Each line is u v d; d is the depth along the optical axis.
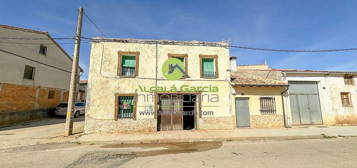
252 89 11.98
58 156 5.97
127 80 10.74
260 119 11.73
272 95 12.12
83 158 5.75
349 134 9.52
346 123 12.80
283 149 6.75
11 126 12.56
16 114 14.38
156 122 10.55
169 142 8.31
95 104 10.20
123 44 11.11
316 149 6.70
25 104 15.56
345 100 13.45
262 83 11.78
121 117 10.49
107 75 10.62
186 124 12.05
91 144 7.84
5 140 8.38
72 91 9.70
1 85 13.50
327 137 9.12
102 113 10.19
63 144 7.76
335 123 12.72
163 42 11.49
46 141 8.21
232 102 11.61
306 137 9.07
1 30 13.66
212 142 8.23
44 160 5.54
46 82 18.08
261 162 5.19
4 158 5.73
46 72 18.09
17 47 14.95
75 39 10.01
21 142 8.02
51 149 6.93
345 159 5.41
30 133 10.02
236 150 6.69
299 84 13.09
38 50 17.14
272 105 12.04
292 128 11.45
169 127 10.98
